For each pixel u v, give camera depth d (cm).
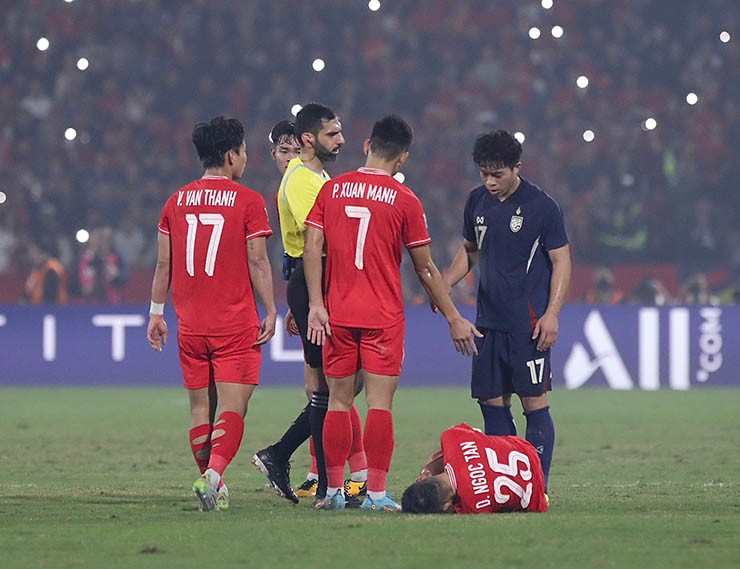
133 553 1820
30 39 8675
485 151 2523
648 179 8100
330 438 2398
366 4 8881
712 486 2877
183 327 2461
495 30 8881
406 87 8519
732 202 8044
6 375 6550
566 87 8669
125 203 7862
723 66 8706
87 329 6575
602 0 8950
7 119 8369
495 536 1938
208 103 8506
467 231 2664
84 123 8331
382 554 1794
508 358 2588
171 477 3108
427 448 3828
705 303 7069
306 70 8600
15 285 7344
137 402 5544
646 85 8675
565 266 2580
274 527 2052
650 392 6147
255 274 2438
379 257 2353
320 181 2548
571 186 8106
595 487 2866
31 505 2461
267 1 8844
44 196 7862
